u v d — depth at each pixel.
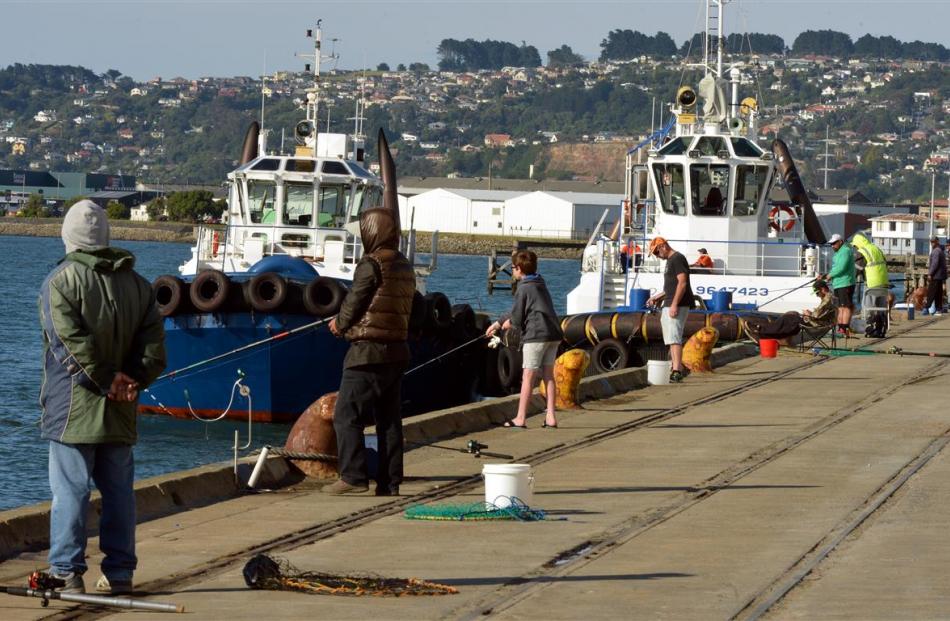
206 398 36.19
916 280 85.69
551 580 13.38
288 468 19.92
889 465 20.47
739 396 30.23
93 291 12.21
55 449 12.47
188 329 35.53
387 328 18.25
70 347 12.10
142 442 33.94
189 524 16.50
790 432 24.30
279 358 35.16
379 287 18.11
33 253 187.12
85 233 12.38
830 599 12.47
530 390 25.11
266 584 13.01
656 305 40.34
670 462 21.05
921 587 12.91
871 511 16.80
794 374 35.28
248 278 35.16
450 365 39.19
